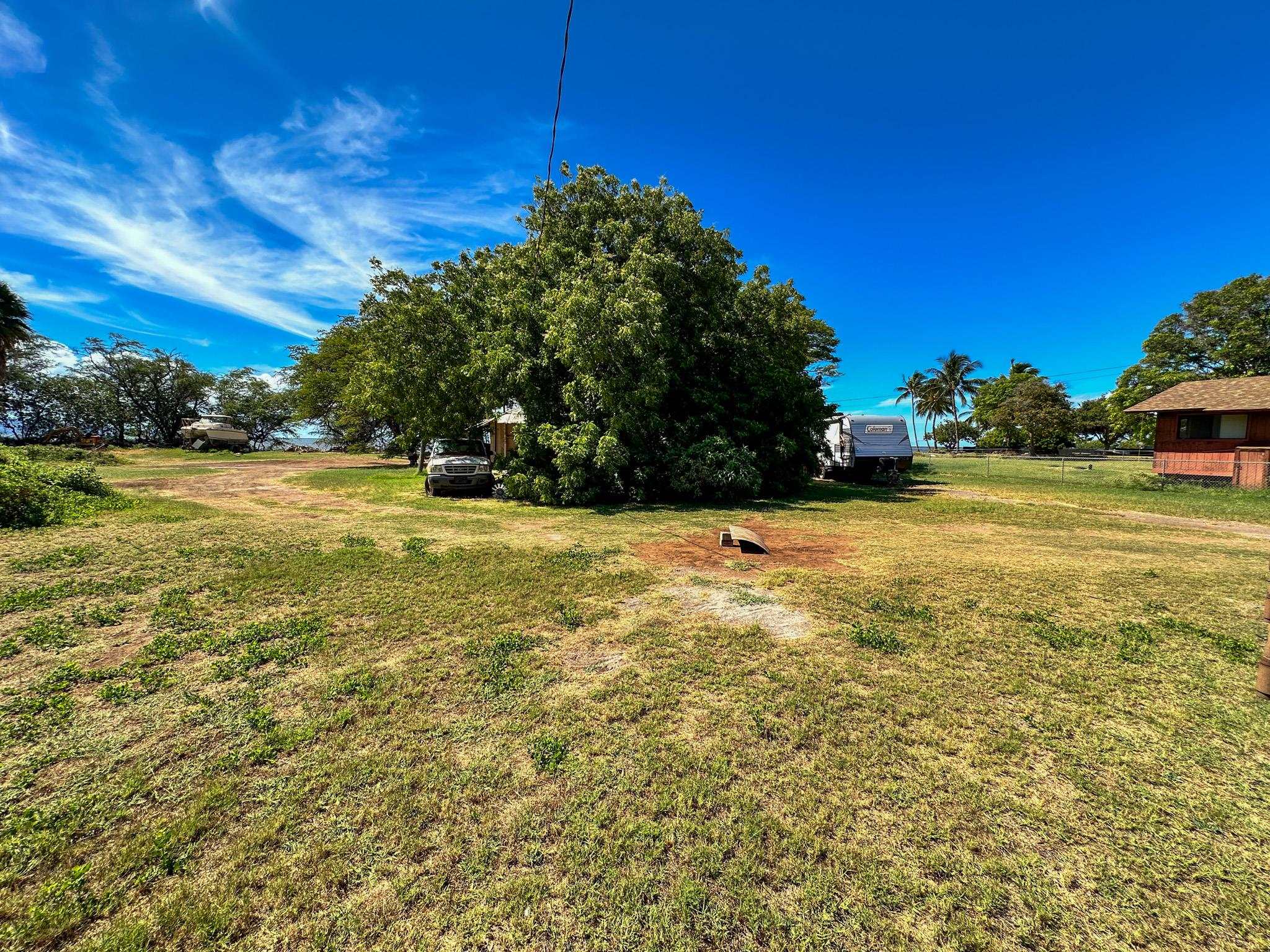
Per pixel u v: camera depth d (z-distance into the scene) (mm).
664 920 1744
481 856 1996
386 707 3057
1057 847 2059
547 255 13578
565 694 3246
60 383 41781
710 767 2531
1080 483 18328
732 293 15031
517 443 12875
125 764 2496
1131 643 4016
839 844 2061
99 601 4750
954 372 55812
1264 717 2994
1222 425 18641
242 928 1695
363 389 20219
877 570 6176
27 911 1716
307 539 7645
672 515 10695
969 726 2908
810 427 15688
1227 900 1814
